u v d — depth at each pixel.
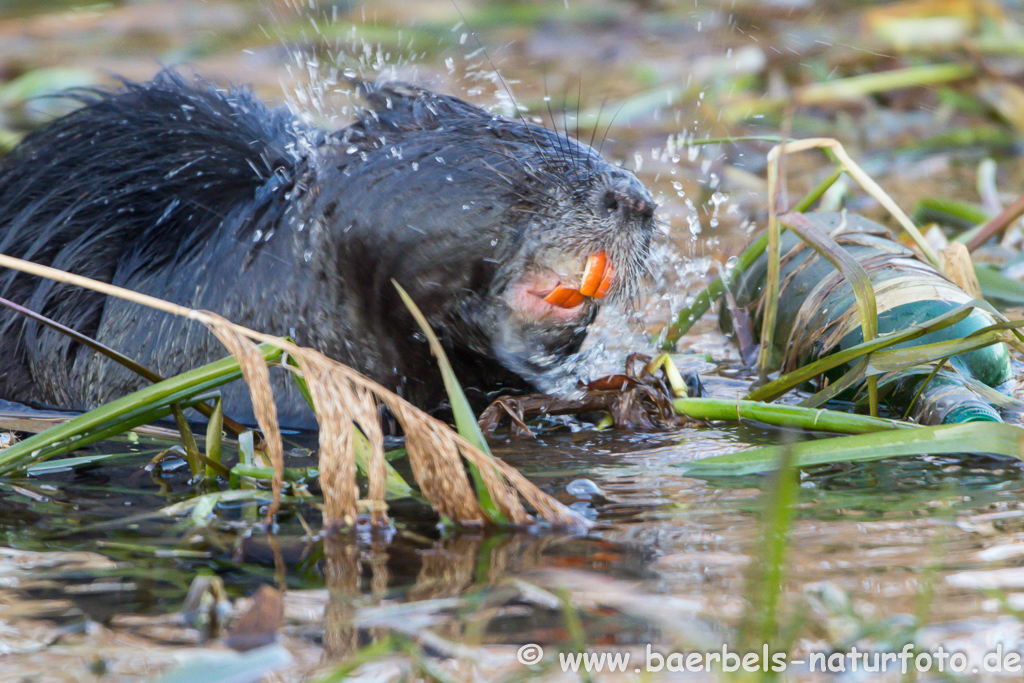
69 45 18.59
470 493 4.72
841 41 17.11
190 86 8.11
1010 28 15.96
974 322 6.70
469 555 4.39
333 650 3.59
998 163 13.90
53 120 8.13
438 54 17.39
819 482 5.29
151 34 19.22
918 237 7.75
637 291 6.71
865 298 6.46
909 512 4.80
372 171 6.56
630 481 5.42
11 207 7.73
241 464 5.44
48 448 5.46
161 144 7.49
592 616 3.79
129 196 7.38
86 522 4.86
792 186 12.88
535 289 6.52
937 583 3.97
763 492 5.16
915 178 13.23
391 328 6.62
